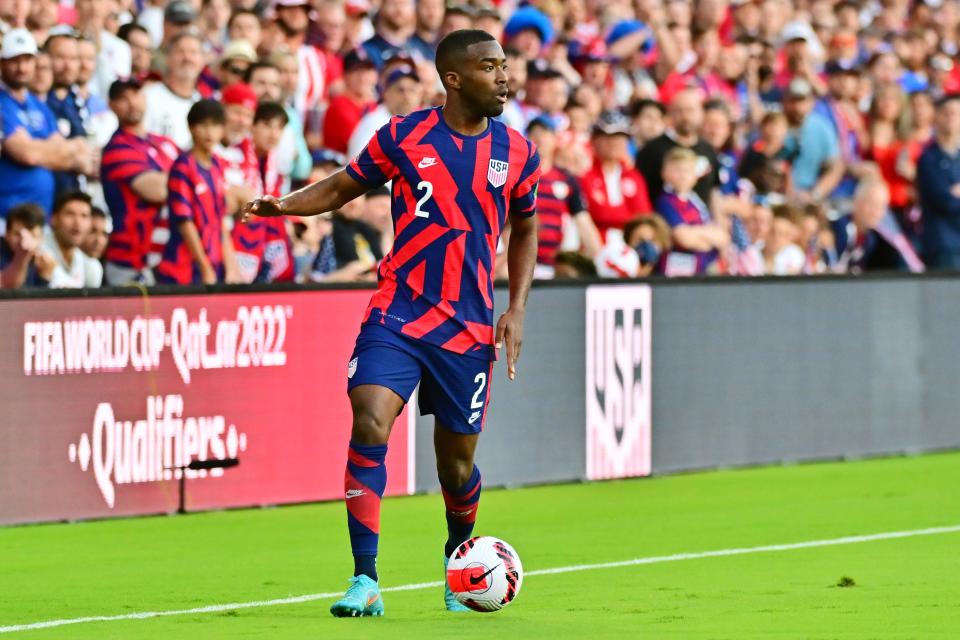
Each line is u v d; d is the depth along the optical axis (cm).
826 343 4528
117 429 3275
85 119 3822
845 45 5950
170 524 3266
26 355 3145
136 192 3656
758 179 5041
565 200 4341
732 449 4350
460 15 4656
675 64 5262
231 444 3450
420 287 2095
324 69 4459
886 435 4691
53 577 2633
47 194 3669
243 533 3166
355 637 1917
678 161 4566
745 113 5456
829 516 3503
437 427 2159
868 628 2055
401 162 2083
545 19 4900
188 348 3366
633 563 2828
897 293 4688
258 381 3484
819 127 5269
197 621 2152
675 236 4562
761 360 4388
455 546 2250
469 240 2094
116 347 3262
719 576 2659
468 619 2108
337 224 3912
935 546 3061
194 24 4050
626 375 4103
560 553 2956
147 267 3675
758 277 4359
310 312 3559
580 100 4659
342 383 3628
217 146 3766
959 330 4856
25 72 3612
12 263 3497
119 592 2472
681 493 3872
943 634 2005
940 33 6725
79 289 3200
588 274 4281
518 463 3922
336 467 3634
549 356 3947
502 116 4469
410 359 2095
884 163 5488
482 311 2120
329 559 2856
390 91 4125
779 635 1981
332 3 4500
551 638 1922
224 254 3712
